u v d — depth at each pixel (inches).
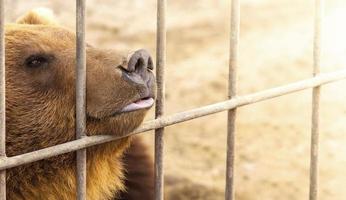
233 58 208.1
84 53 187.3
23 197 220.8
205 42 562.6
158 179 206.8
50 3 627.5
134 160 275.4
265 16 602.2
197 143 404.5
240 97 211.2
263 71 486.9
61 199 224.5
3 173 177.2
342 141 393.7
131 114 201.6
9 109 218.7
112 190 245.4
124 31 593.0
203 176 369.7
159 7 198.1
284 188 354.6
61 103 217.5
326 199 341.7
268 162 379.2
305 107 436.5
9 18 418.3
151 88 201.2
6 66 220.8
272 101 444.1
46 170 219.1
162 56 202.1
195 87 473.4
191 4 649.6
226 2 654.5
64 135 218.8
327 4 597.3
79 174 193.8
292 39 541.6
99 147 220.4
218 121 429.4
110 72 201.6
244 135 406.3
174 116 205.2
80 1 183.2
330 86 452.8
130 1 659.4
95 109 202.4
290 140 401.1
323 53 501.7
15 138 219.1
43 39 222.7
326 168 367.9
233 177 214.7
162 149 206.1
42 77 219.1
